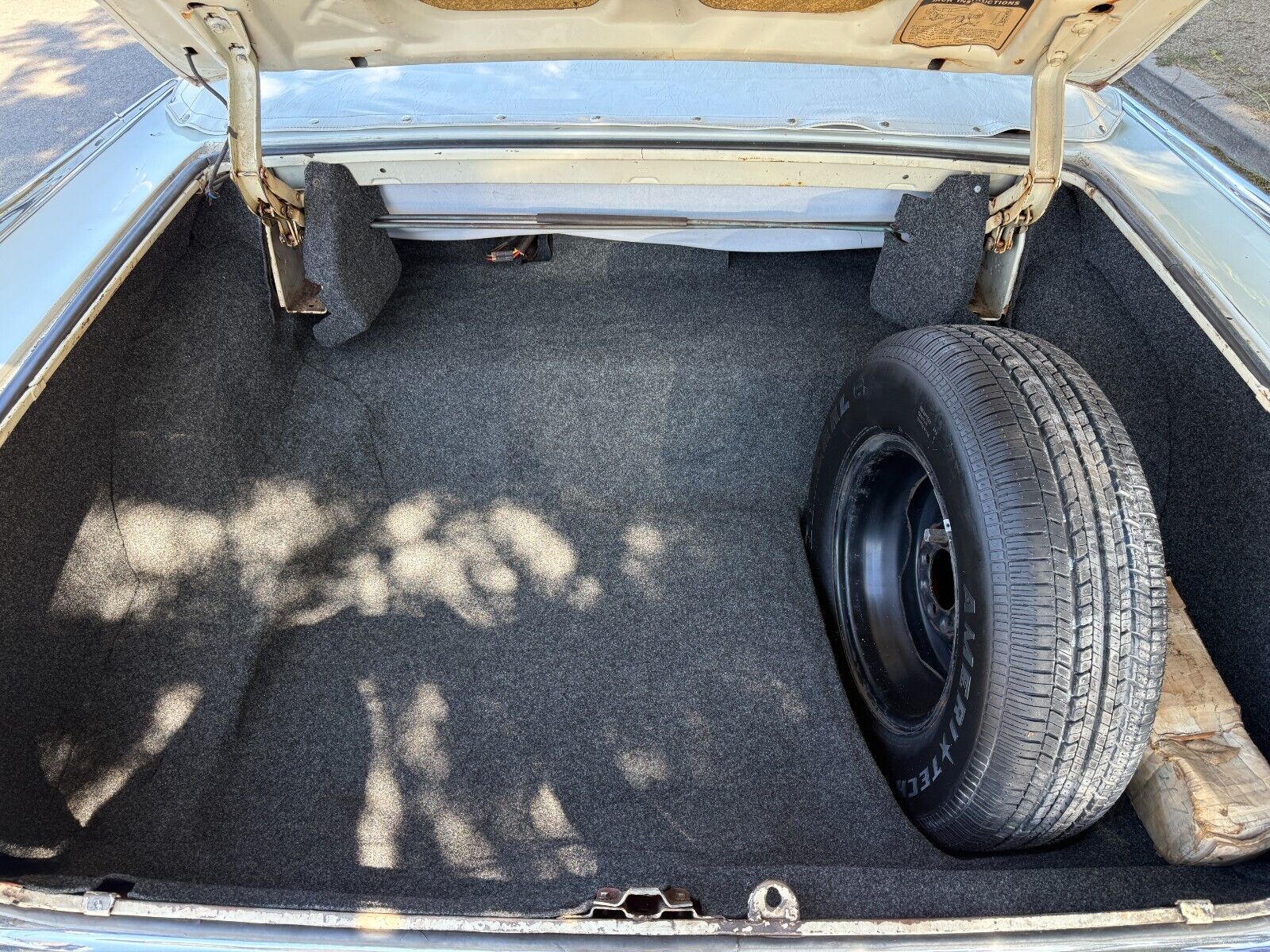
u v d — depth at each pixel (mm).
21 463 1524
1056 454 1328
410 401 2256
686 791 1671
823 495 2021
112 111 5062
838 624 1971
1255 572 1527
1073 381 1443
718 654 1916
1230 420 1625
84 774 1598
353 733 1771
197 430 1921
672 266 2520
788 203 2078
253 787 1671
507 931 967
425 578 2064
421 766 1720
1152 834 1392
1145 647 1233
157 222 1773
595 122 1876
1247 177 3992
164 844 1552
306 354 2291
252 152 1754
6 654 1463
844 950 963
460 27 1576
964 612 1370
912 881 1251
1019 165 1851
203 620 1873
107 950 969
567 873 1398
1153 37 1562
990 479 1335
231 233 2146
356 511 2170
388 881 1499
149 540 1830
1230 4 5676
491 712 1812
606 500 2229
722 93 1929
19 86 5473
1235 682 1541
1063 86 1655
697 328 2338
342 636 1943
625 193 2066
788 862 1528
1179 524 1738
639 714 1808
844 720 1768
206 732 1714
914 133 1860
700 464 2260
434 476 2238
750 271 2516
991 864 1453
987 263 2064
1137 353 1869
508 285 2488
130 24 1550
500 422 2256
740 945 962
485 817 1639
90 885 1157
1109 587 1247
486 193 2084
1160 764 1367
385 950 956
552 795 1673
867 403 1780
